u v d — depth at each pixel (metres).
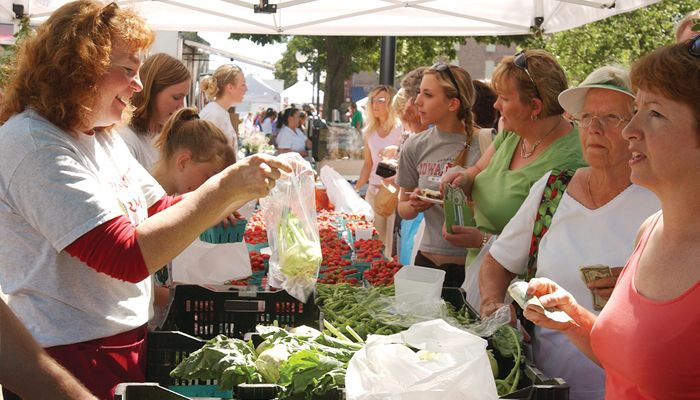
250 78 33.03
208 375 2.35
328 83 24.42
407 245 6.12
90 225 2.26
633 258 2.01
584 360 2.81
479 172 4.19
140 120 4.13
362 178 8.40
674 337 1.75
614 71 2.71
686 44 1.75
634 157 1.87
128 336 2.54
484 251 3.83
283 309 3.25
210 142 3.57
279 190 3.17
